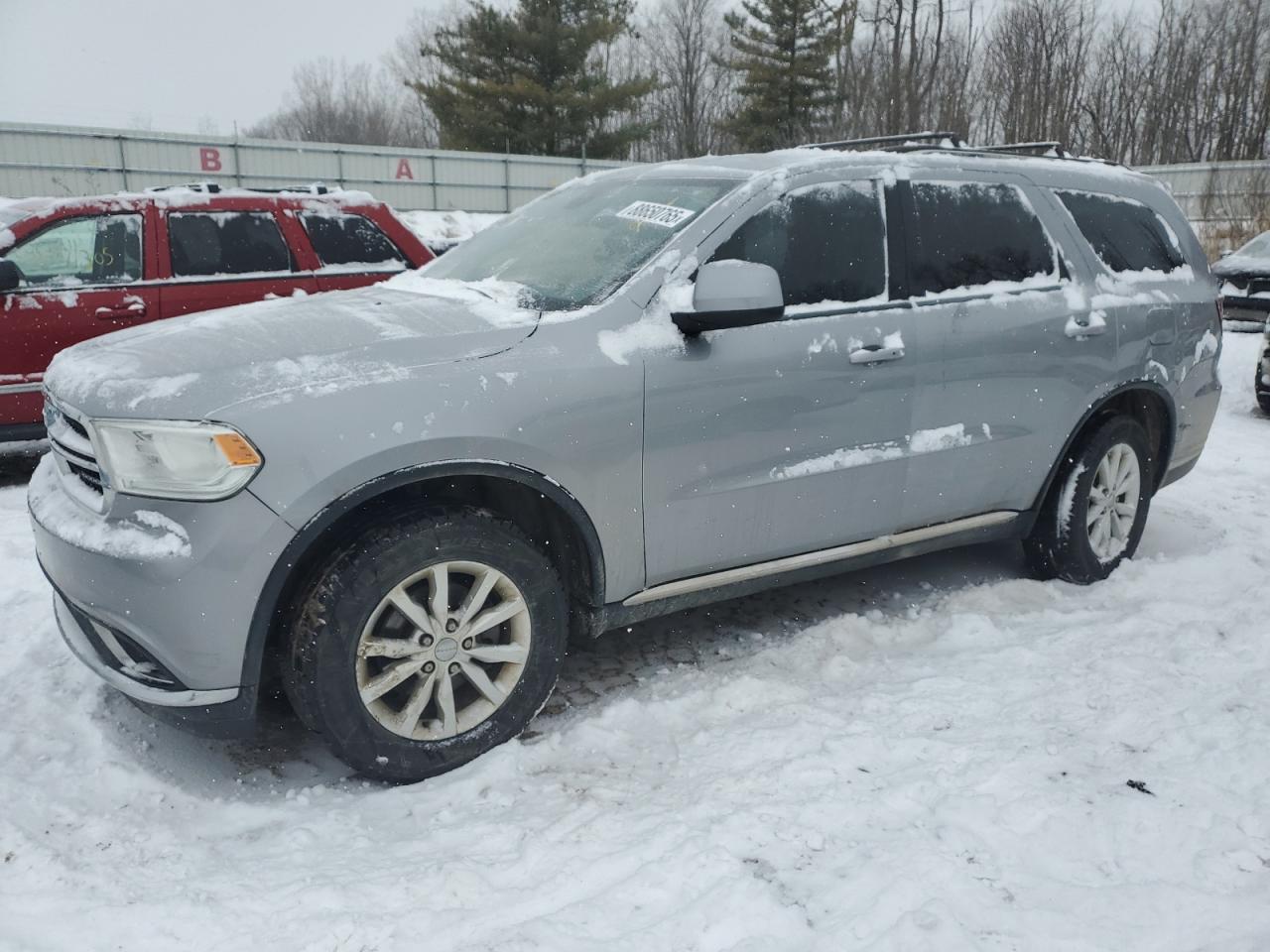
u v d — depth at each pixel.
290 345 2.72
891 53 47.81
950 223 3.76
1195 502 5.70
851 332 3.38
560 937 2.06
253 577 2.46
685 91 58.00
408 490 2.77
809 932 2.08
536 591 2.88
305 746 3.03
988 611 3.99
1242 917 2.06
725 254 3.22
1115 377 4.15
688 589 3.22
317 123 73.25
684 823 2.48
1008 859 2.30
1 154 29.00
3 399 6.02
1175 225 4.63
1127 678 3.21
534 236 3.71
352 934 2.11
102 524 2.55
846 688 3.30
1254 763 2.62
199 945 2.09
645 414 2.96
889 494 3.57
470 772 2.80
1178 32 45.22
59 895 2.24
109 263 6.36
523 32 38.62
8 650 3.54
